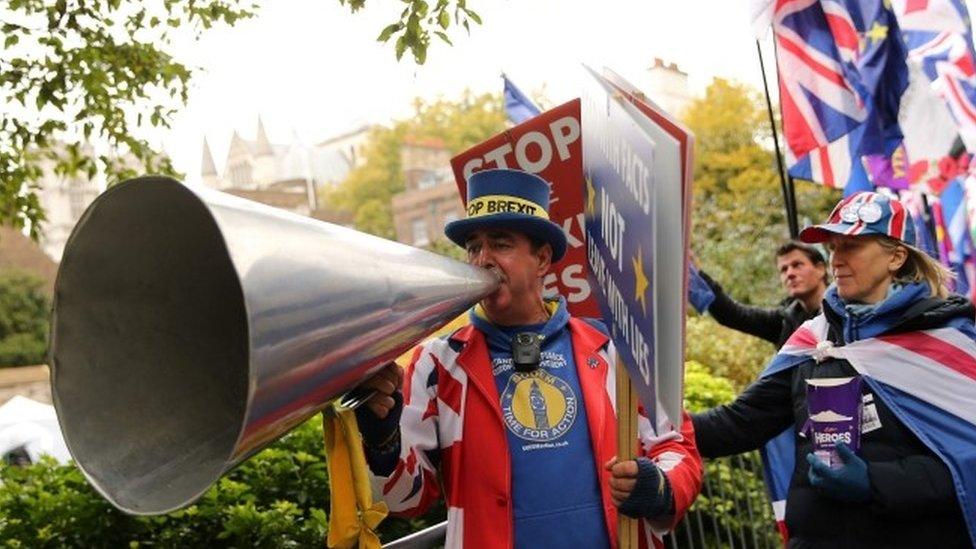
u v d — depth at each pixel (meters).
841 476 2.96
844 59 6.27
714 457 3.44
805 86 6.34
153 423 1.72
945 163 6.07
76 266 1.68
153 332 1.75
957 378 3.06
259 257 1.46
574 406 2.67
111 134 5.28
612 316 2.34
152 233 1.69
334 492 2.11
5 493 3.74
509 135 3.62
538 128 3.60
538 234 2.65
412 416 2.62
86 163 5.50
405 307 1.82
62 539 3.55
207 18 5.19
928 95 6.06
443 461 2.66
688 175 1.82
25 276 40.34
